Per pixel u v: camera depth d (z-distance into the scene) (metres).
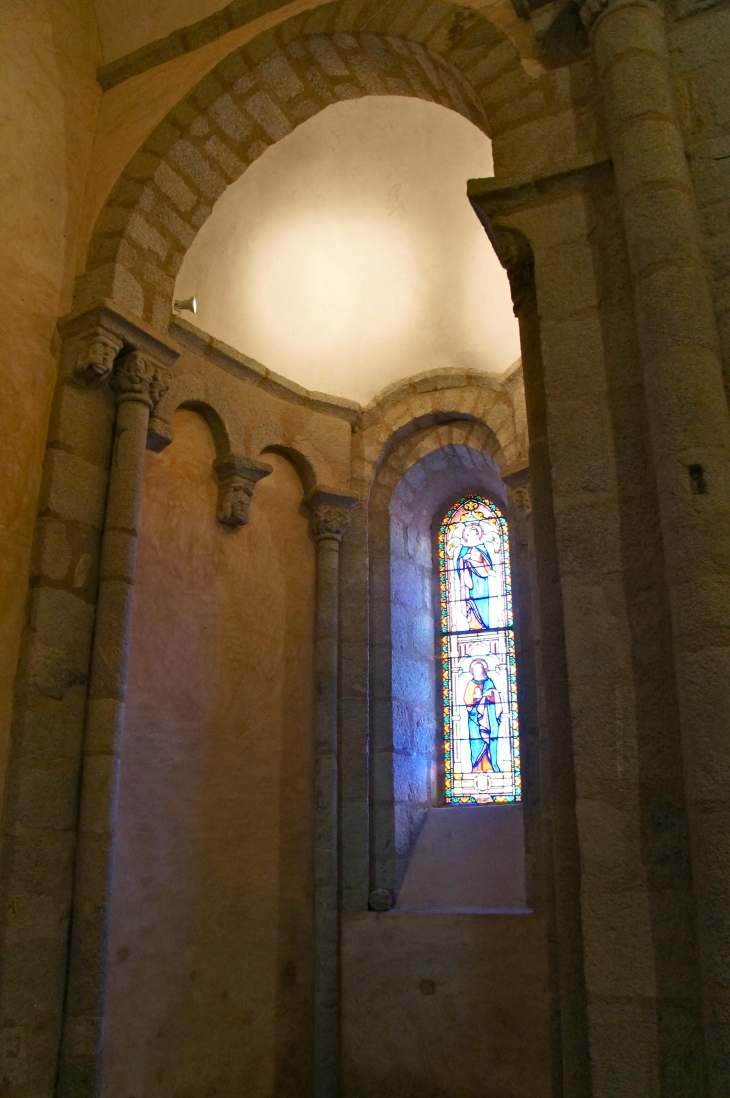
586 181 4.04
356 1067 6.26
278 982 6.17
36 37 5.71
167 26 6.17
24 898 4.34
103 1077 4.96
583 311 3.85
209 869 5.95
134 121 5.99
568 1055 3.14
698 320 3.41
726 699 2.92
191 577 6.35
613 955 3.03
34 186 5.45
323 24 5.52
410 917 6.50
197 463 6.65
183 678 6.10
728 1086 2.61
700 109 3.88
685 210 3.59
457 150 7.15
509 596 8.02
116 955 5.21
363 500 7.71
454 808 7.50
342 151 7.29
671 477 3.23
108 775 4.74
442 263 7.70
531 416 4.01
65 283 5.52
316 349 8.08
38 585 4.80
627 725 3.24
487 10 4.86
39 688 4.65
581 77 4.29
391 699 7.33
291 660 6.93
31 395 5.11
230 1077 5.71
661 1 4.07
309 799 6.74
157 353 5.60
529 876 6.40
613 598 3.40
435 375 7.84
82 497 5.14
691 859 2.98
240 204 7.26
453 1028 6.13
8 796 4.47
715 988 2.71
